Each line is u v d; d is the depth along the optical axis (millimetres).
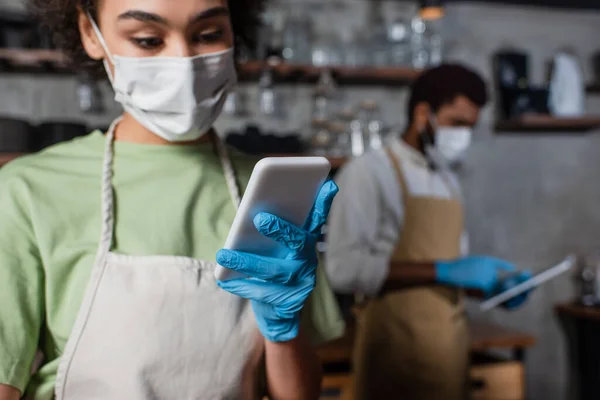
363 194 1855
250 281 786
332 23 3037
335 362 2371
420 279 1819
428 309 1839
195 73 871
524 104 3178
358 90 3090
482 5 3287
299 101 2996
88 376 819
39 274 834
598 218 3518
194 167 954
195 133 920
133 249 865
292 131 2988
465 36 3264
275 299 779
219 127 2889
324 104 2775
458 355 1879
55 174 890
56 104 2680
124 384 815
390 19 3121
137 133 957
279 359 909
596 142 3514
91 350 817
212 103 913
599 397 2824
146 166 932
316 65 2725
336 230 1866
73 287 839
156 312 832
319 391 994
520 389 2434
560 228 3455
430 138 1984
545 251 3420
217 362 864
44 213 845
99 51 962
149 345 822
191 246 904
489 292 1863
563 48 3459
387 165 1920
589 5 3393
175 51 864
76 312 831
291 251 769
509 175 3352
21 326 796
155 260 856
